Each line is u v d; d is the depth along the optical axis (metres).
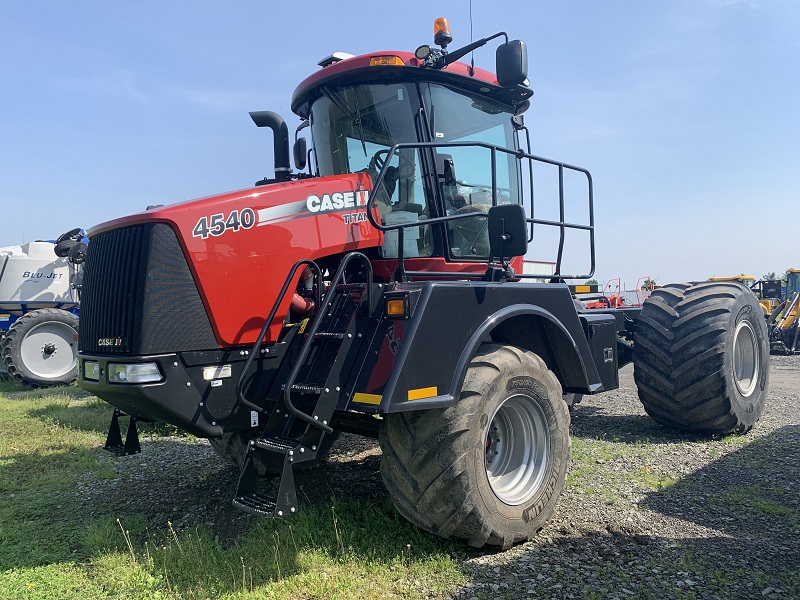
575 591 2.74
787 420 6.00
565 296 3.95
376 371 2.99
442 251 4.04
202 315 3.18
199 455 5.31
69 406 7.83
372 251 3.90
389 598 2.71
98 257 3.36
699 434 5.48
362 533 3.32
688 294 5.55
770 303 14.28
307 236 3.54
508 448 3.52
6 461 5.24
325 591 2.76
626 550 3.14
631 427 5.84
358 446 5.29
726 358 5.13
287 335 3.45
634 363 5.52
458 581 2.86
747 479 4.18
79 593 2.88
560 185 4.39
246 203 3.35
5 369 10.48
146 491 4.37
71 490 4.47
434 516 3.04
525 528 3.26
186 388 3.12
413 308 3.03
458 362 3.14
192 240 3.14
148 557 3.15
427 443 3.02
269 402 3.41
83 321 3.47
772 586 2.72
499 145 4.60
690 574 2.86
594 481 4.21
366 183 3.91
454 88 4.24
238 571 2.95
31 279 10.54
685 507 3.71
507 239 3.43
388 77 4.07
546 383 3.53
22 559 3.27
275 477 4.10
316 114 4.48
